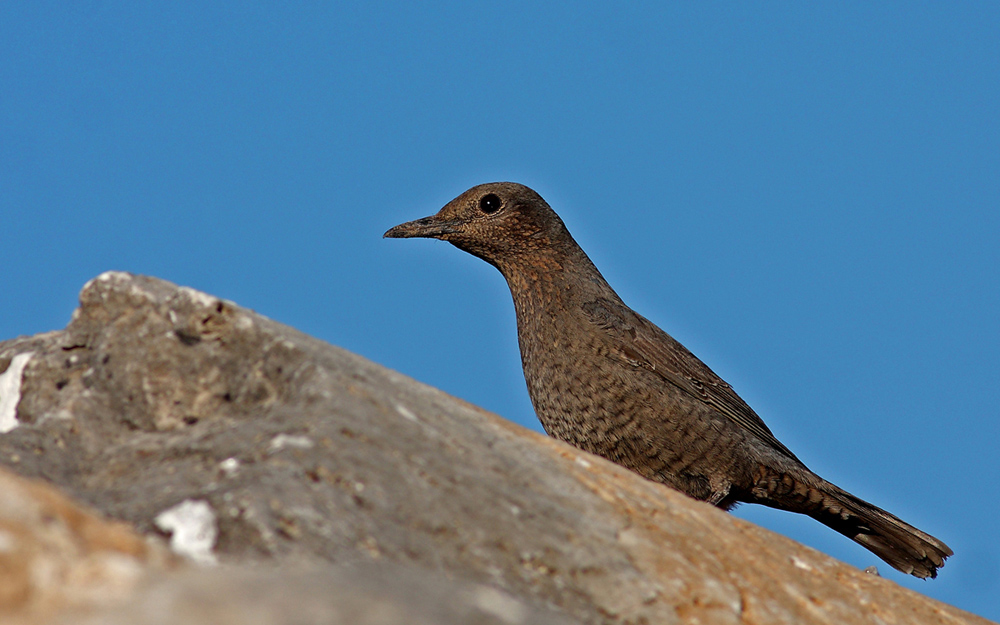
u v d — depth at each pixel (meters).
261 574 4.23
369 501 6.63
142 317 8.65
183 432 7.88
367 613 3.98
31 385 8.91
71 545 4.68
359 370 8.45
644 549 7.93
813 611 8.48
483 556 6.81
